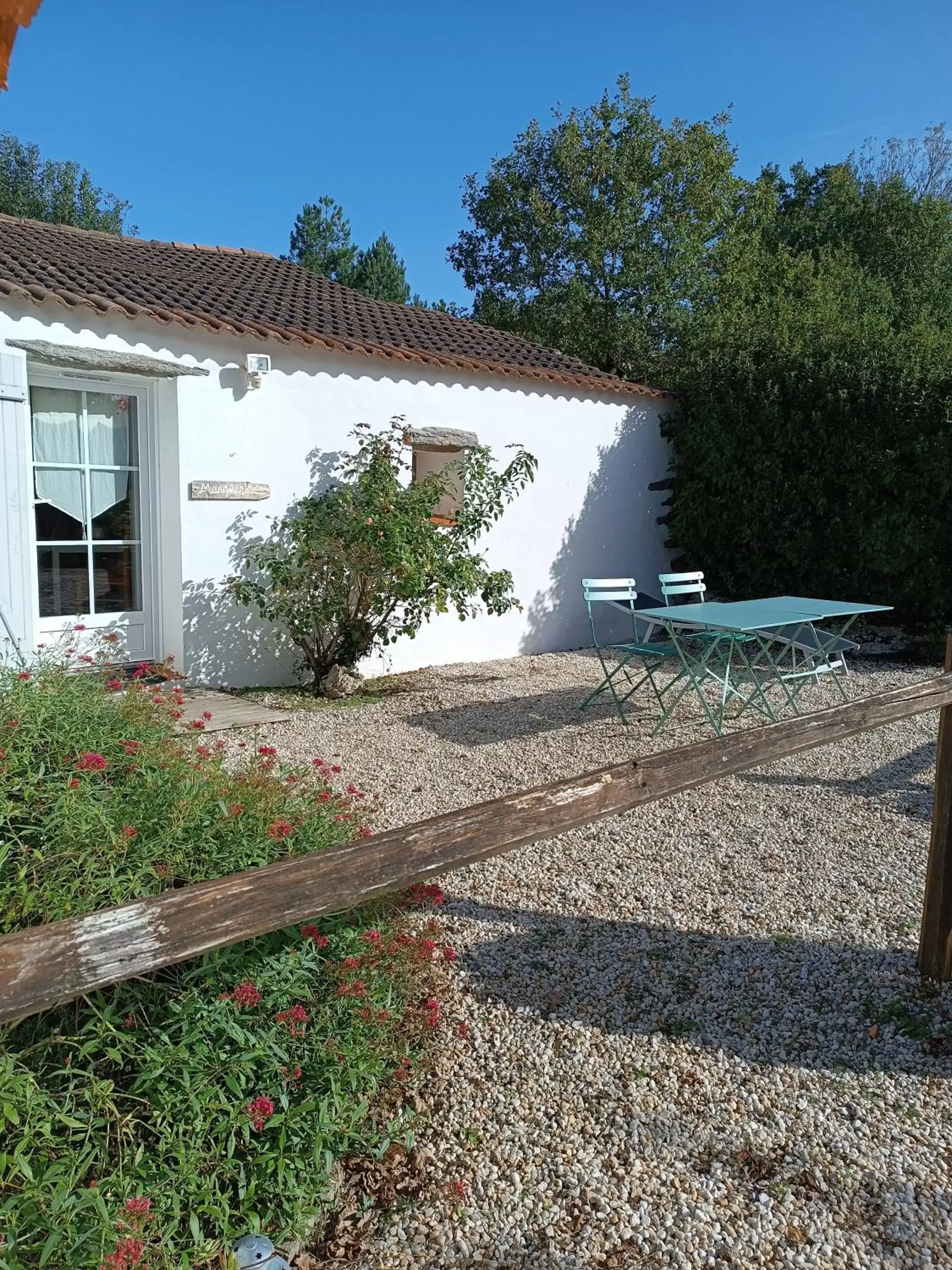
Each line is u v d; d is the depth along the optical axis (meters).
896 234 18.42
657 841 4.33
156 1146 1.93
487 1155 2.37
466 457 7.82
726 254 15.23
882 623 9.33
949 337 8.70
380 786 4.98
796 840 4.36
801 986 3.12
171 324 6.20
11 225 8.13
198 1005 1.97
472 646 8.65
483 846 1.82
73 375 6.14
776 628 7.32
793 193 21.77
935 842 3.09
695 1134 2.44
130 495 6.61
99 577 6.50
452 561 7.20
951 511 8.57
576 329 15.24
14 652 5.10
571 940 3.40
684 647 7.97
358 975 2.29
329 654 7.08
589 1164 2.34
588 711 6.67
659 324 14.96
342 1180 2.29
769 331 9.53
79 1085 1.88
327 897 1.57
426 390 7.89
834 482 9.07
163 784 2.40
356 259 30.31
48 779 2.27
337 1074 2.17
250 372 6.61
